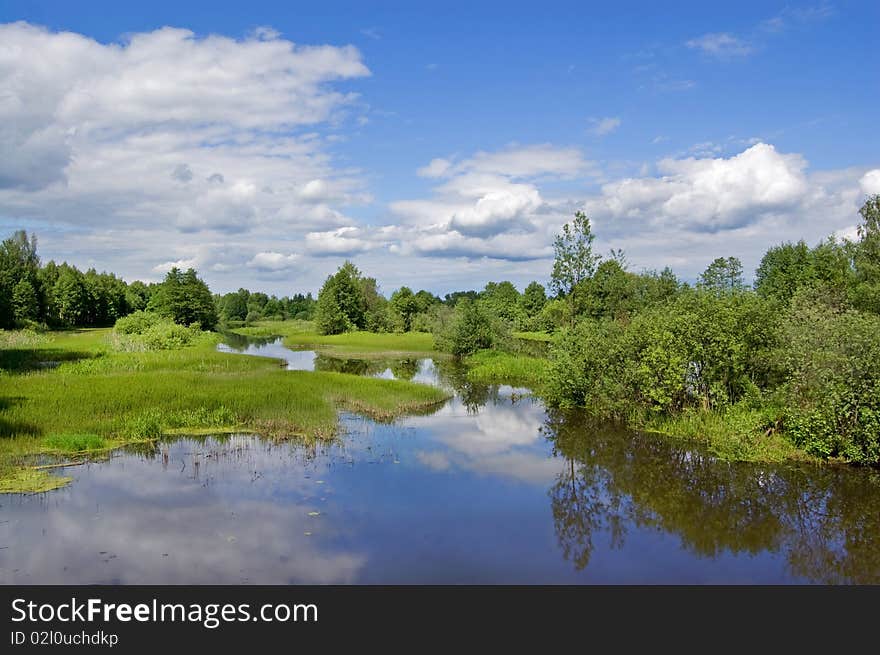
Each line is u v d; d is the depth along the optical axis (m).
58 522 12.38
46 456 17.03
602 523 13.37
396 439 20.73
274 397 24.78
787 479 16.33
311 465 17.00
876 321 18.17
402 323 96.88
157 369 35.75
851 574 10.98
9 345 49.78
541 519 13.44
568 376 27.84
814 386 18.22
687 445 19.95
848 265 42.03
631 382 23.72
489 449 19.69
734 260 29.27
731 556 11.73
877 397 16.38
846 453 17.25
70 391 24.16
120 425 19.88
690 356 21.16
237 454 17.89
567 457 18.77
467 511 13.80
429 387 31.69
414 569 10.91
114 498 13.85
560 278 40.12
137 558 10.90
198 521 12.64
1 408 20.80
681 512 14.05
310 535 12.16
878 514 13.81
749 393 20.70
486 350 52.59
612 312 46.59
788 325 20.50
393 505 14.06
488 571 10.93
